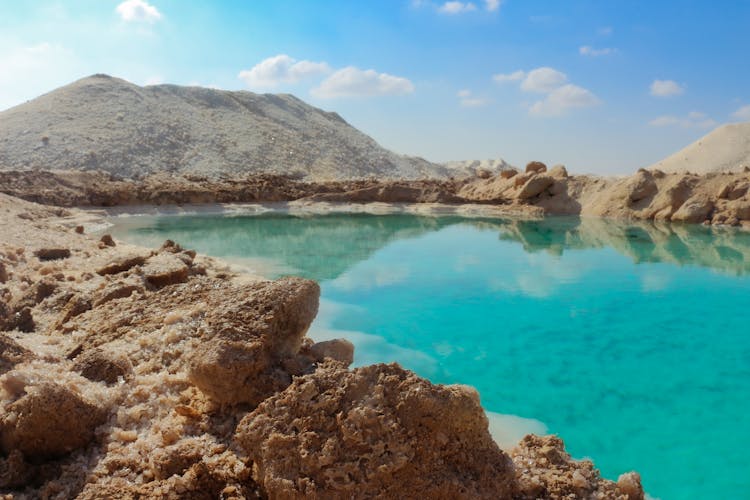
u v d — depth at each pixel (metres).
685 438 6.76
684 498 5.58
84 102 54.16
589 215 31.39
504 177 38.31
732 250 19.89
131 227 24.88
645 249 20.11
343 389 3.46
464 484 3.26
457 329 10.75
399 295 13.19
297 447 3.27
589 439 6.71
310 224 27.30
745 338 10.41
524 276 15.42
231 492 3.30
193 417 4.10
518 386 8.22
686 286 14.32
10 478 3.45
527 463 3.81
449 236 23.34
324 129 72.94
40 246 12.91
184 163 50.91
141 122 53.62
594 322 11.31
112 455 3.69
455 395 3.40
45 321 6.98
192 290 6.94
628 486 3.68
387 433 3.28
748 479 5.88
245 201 34.12
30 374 4.05
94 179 32.75
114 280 8.34
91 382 4.53
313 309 4.64
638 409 7.50
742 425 7.07
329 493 3.11
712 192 28.19
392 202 35.84
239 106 68.00
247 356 4.04
